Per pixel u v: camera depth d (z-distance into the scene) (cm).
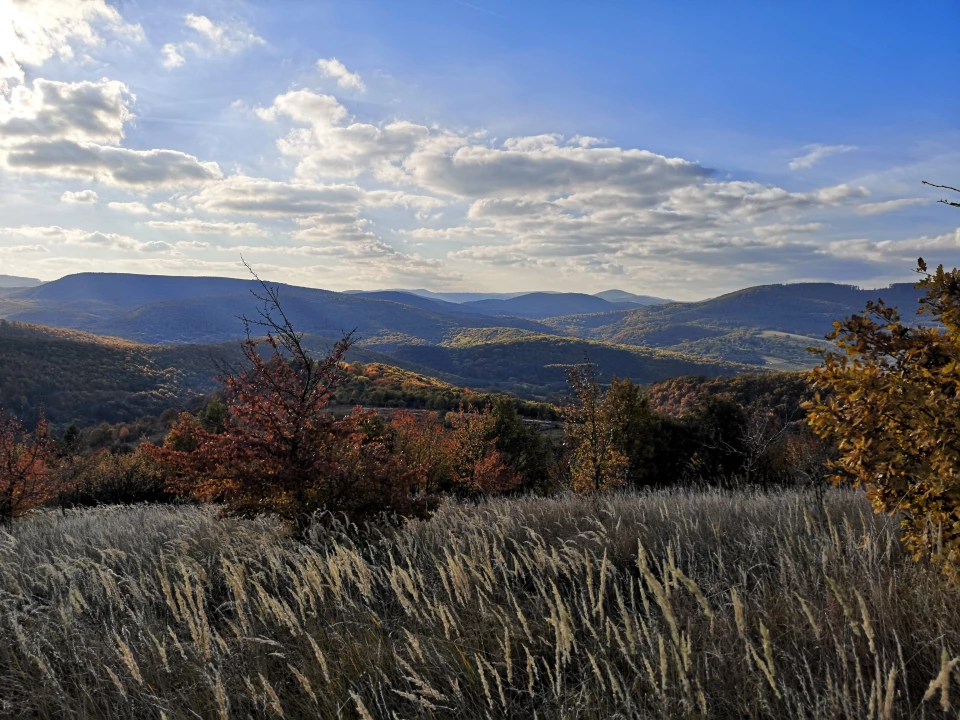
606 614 366
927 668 261
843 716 237
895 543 395
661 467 2022
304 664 332
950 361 314
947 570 295
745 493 732
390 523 604
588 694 270
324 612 407
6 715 323
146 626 386
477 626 362
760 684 247
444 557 500
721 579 369
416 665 326
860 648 275
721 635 302
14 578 511
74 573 488
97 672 348
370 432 680
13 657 378
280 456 621
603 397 1491
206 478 617
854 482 353
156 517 809
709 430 1897
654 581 263
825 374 352
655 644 301
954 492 287
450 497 877
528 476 3425
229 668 346
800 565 363
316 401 647
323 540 561
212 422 2162
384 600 438
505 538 535
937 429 292
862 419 328
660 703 252
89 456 3225
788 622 311
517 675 319
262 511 609
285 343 655
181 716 302
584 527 547
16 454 1042
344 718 293
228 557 543
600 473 1447
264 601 370
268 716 301
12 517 1018
